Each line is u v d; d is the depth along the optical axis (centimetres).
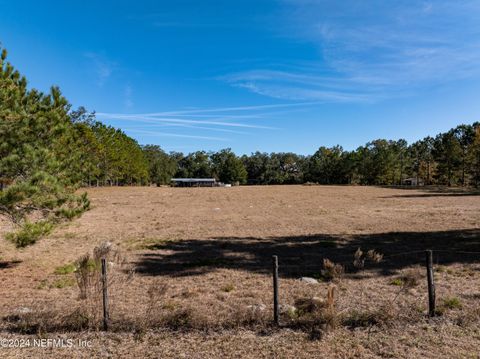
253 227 1895
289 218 2291
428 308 657
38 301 735
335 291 784
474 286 812
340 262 1080
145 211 2769
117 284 833
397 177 9438
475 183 6388
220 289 821
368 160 9175
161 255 1205
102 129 6197
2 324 591
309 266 1035
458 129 8656
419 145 10475
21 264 1062
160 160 12444
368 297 741
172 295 778
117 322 577
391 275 923
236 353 496
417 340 531
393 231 1716
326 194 4894
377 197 4172
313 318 584
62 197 923
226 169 11900
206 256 1190
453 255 1152
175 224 2019
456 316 615
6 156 820
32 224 881
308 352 498
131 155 7669
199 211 2772
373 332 559
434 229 1753
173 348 511
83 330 570
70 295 773
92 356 491
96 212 2684
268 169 12825
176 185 11238
